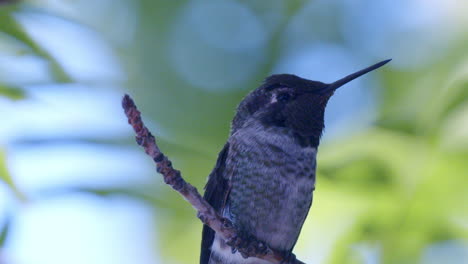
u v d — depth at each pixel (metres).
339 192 11.61
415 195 11.35
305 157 10.24
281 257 10.08
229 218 10.14
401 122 11.34
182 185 8.22
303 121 10.48
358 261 11.77
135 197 11.26
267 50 13.70
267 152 10.16
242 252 9.57
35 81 10.74
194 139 12.16
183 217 11.97
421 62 12.73
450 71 11.66
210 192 10.34
